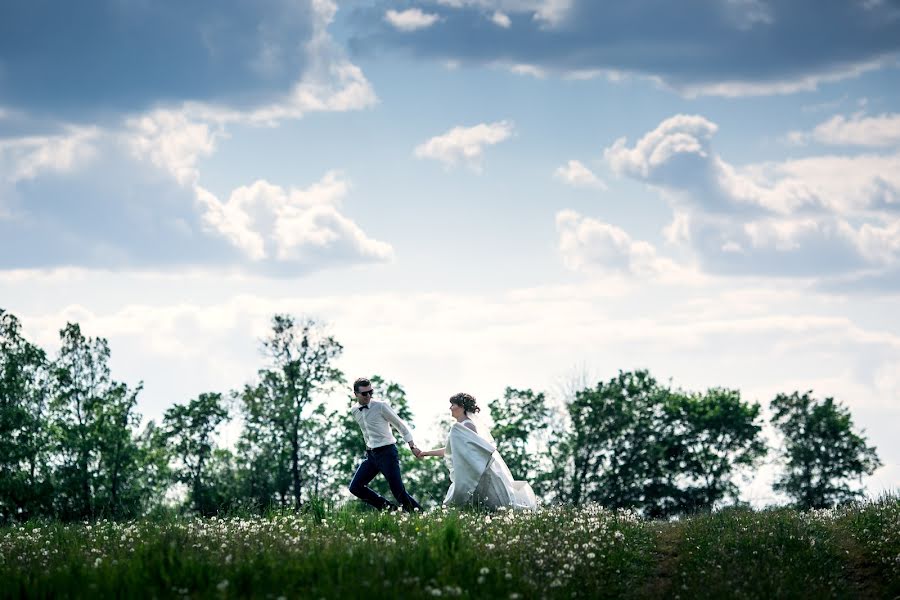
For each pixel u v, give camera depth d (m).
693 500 72.25
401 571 10.95
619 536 14.87
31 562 12.05
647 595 12.24
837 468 80.06
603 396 72.56
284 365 64.69
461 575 10.95
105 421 61.28
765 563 13.37
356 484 18.44
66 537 14.41
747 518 17.23
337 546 12.27
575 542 14.07
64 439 59.78
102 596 9.71
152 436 64.19
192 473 63.41
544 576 11.79
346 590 9.89
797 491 79.75
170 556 10.78
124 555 12.11
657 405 75.62
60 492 57.50
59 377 61.31
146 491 61.69
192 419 64.19
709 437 75.56
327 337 65.56
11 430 58.59
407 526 14.44
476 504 19.03
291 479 62.88
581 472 71.44
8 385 59.78
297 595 9.84
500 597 10.42
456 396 19.81
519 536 13.90
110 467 60.25
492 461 19.25
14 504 56.34
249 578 10.25
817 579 12.75
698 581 12.57
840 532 15.81
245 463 63.78
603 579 12.36
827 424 80.81
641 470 71.62
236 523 15.05
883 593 12.52
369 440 18.47
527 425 70.31
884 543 14.30
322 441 64.31
